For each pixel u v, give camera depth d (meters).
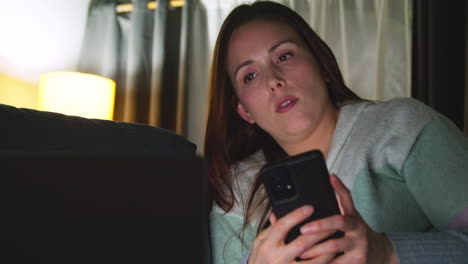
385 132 0.78
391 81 2.51
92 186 0.30
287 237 0.52
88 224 0.30
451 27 2.34
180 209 0.30
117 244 0.30
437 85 2.32
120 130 0.79
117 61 2.90
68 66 2.80
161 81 2.81
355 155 0.78
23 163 0.30
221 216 0.91
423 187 0.71
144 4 2.90
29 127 0.70
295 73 0.83
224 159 0.97
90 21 2.89
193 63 2.82
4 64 2.51
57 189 0.30
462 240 0.61
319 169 0.52
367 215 0.74
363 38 2.59
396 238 0.59
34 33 2.66
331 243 0.48
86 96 2.24
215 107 0.99
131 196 0.30
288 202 0.52
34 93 2.65
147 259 0.29
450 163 0.70
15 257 0.29
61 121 0.74
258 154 0.99
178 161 0.30
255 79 0.86
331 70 0.91
